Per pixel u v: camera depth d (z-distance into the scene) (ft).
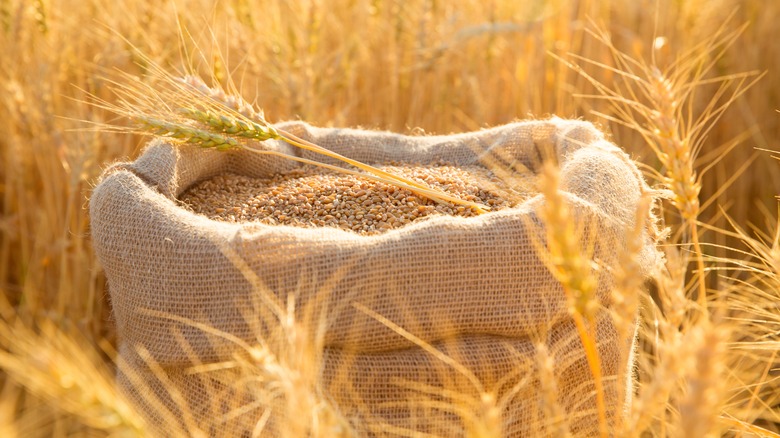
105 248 4.44
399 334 4.31
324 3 6.01
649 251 4.51
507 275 4.32
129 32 5.69
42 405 4.52
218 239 4.34
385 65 6.12
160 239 4.37
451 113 6.10
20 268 5.80
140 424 3.95
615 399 4.47
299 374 3.91
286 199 4.72
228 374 4.34
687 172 4.32
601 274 4.37
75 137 5.44
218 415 4.34
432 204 4.68
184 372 4.40
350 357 4.33
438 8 6.16
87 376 3.96
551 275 4.34
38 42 5.69
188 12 5.71
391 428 4.27
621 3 6.56
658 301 5.58
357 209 4.66
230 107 4.68
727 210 6.20
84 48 5.80
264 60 5.71
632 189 4.59
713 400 3.75
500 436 4.31
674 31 6.32
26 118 5.53
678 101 4.45
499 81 6.18
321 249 4.31
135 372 4.45
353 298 4.29
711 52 6.23
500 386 4.35
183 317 4.35
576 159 4.60
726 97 6.32
